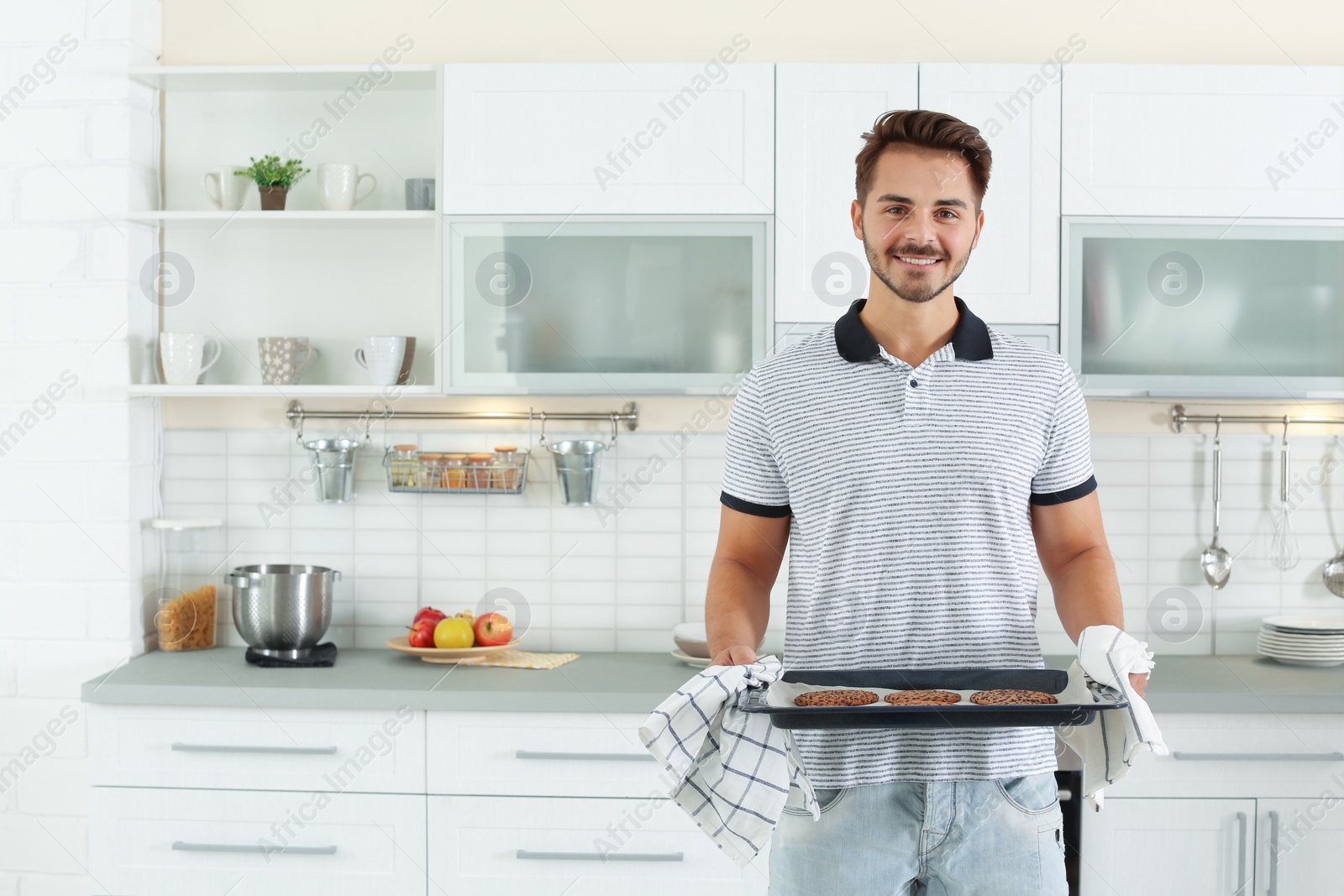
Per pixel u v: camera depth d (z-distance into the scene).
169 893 2.14
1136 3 2.53
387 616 2.63
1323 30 2.53
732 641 1.29
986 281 2.30
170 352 2.46
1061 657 2.50
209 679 2.21
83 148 2.46
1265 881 2.07
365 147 2.63
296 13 2.61
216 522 2.55
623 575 2.60
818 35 2.56
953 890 1.25
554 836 2.11
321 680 2.21
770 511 1.37
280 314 2.64
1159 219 2.29
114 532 2.45
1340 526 2.56
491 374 2.35
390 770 2.13
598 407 2.60
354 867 2.13
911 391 1.26
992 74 2.29
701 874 2.10
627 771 2.10
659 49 2.57
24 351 2.46
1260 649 2.47
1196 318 2.30
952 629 1.26
